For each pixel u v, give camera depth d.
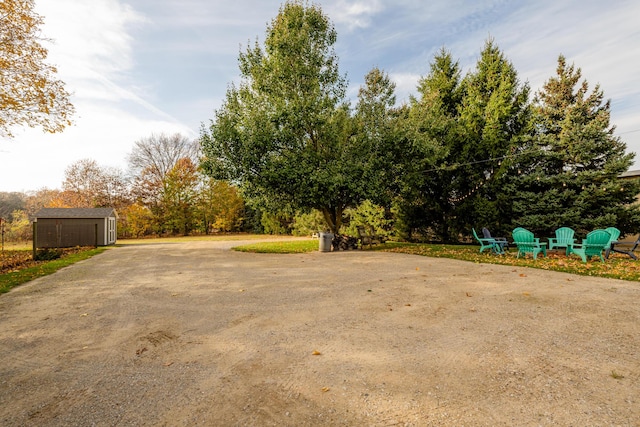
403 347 3.64
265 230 38.66
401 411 2.41
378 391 2.71
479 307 5.11
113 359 3.51
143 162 43.66
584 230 15.52
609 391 2.62
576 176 15.77
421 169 17.73
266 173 13.84
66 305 5.88
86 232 22.81
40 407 2.58
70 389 2.87
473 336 3.91
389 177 16.20
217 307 5.51
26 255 15.94
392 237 21.02
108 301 6.11
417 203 19.53
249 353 3.58
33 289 7.38
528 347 3.55
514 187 16.48
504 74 17.80
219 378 3.02
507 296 5.71
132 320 4.89
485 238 12.77
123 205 42.28
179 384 2.92
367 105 16.20
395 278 7.61
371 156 15.24
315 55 15.52
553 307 5.00
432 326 4.30
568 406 2.42
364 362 3.28
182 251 16.66
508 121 17.95
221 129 14.20
